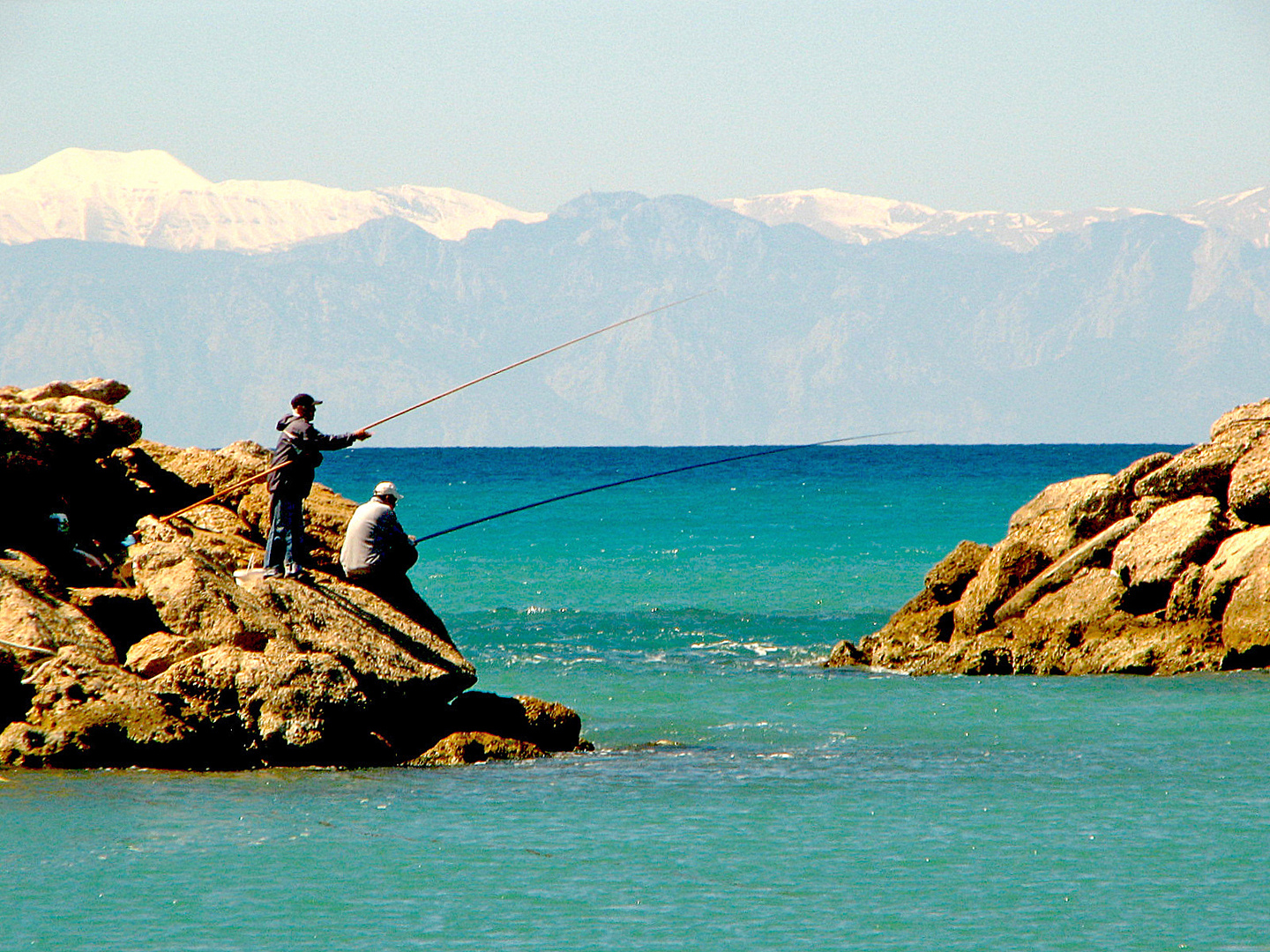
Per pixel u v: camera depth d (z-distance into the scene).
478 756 60.75
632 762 61.22
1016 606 91.56
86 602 58.94
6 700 55.41
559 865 44.84
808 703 77.81
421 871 44.03
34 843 45.81
